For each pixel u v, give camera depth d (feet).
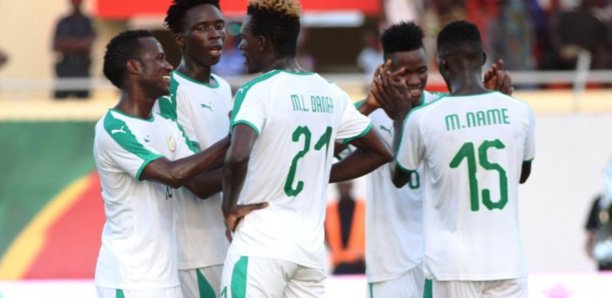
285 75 75.72
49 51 169.17
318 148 76.13
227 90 86.53
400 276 89.71
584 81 153.38
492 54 156.87
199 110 83.56
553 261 147.84
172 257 78.79
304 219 75.72
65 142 152.56
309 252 75.36
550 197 149.28
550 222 148.77
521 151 81.05
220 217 85.15
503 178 80.18
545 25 162.71
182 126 82.89
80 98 161.68
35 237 148.25
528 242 148.46
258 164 75.00
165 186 78.48
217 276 84.94
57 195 150.20
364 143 78.74
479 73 82.02
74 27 161.68
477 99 80.79
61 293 114.42
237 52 159.84
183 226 84.23
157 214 77.77
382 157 78.95
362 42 172.86
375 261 90.38
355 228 136.46
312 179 76.18
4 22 169.99
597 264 138.00
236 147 72.79
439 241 80.89
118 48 77.82
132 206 77.30
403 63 86.63
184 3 82.99
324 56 175.73
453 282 80.28
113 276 76.95
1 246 147.74
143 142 76.74
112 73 78.23
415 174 90.12
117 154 76.33
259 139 74.74
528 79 152.87
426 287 83.25
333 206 137.28
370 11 164.76
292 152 74.95
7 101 164.25
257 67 77.05
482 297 80.94
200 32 82.64
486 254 79.92
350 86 163.63
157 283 77.15
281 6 76.07
